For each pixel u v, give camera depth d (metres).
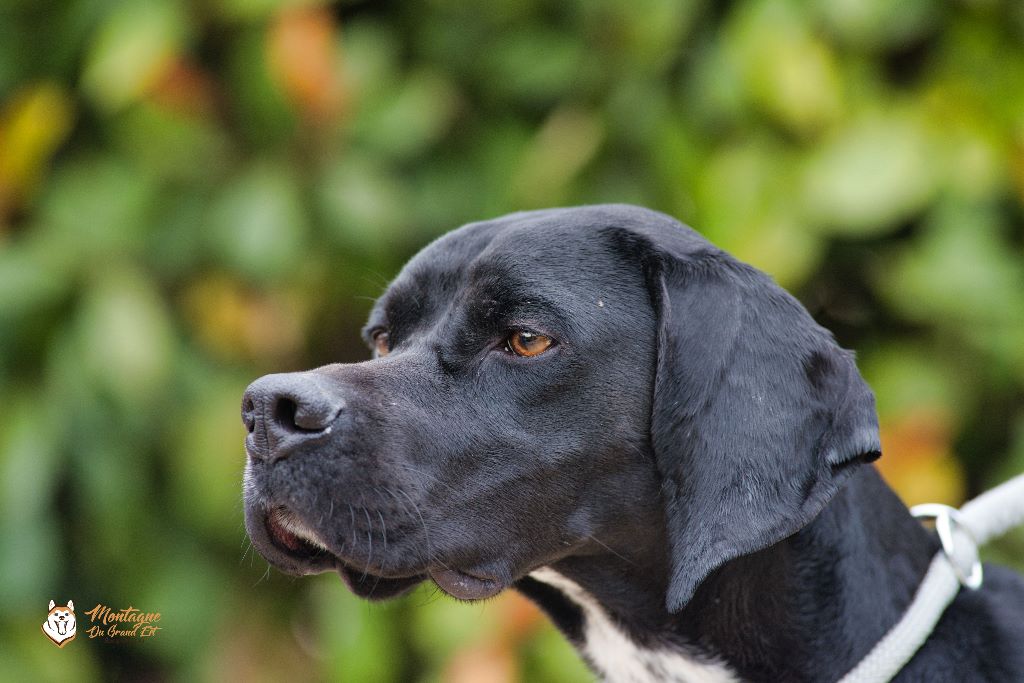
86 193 7.89
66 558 8.27
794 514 4.73
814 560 5.07
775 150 7.43
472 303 5.14
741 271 5.04
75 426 7.76
